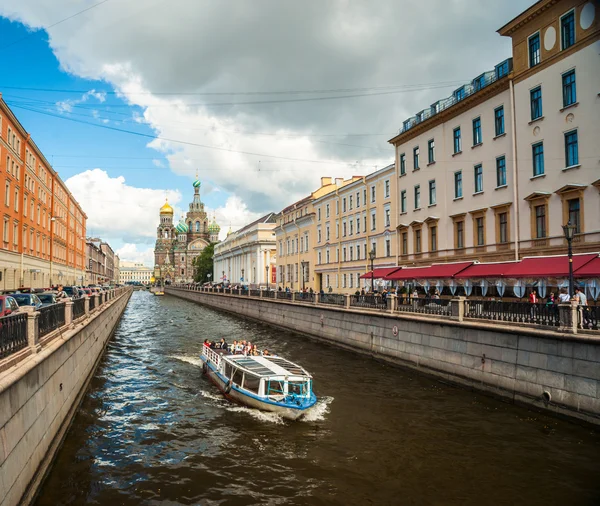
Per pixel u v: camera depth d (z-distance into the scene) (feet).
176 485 37.01
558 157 76.95
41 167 159.33
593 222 71.05
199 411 56.03
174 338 119.34
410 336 74.69
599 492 35.22
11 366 29.99
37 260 153.17
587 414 45.55
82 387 60.49
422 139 113.91
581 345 46.44
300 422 51.21
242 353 74.28
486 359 58.85
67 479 37.37
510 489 35.88
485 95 92.99
